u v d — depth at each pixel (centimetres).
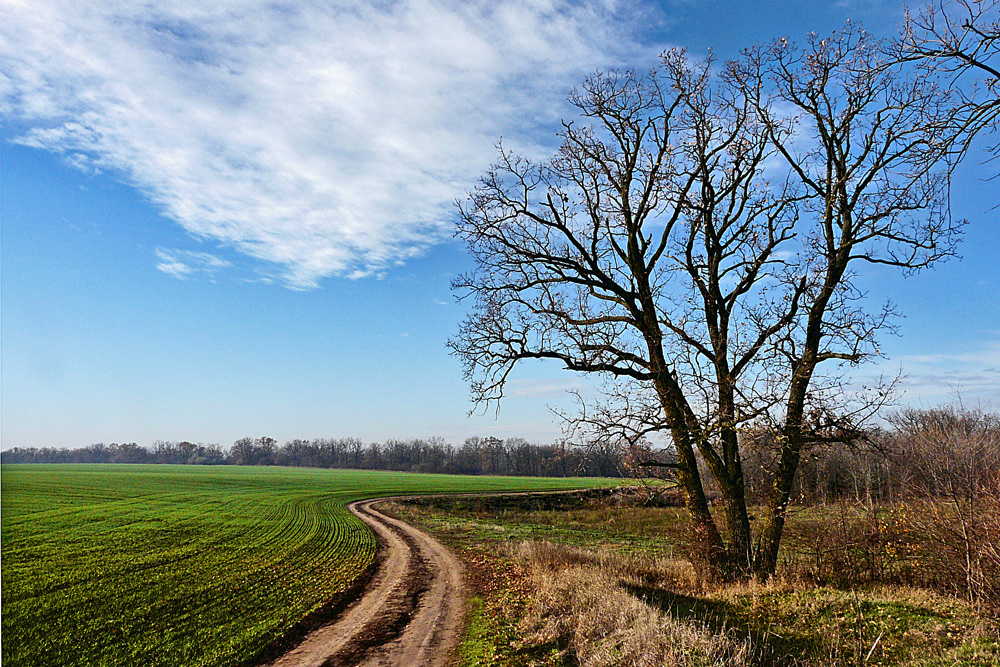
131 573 1930
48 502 4672
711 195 1644
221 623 1292
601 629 1031
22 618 1339
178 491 6216
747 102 1603
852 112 1423
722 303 1638
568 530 3347
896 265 1405
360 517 4222
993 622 945
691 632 916
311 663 1025
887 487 1371
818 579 1345
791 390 1443
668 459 1673
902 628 973
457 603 1492
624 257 1747
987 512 1087
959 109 489
